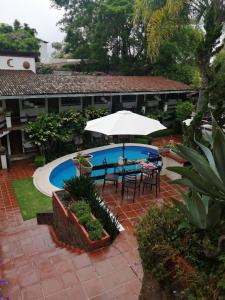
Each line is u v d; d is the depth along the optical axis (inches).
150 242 114.8
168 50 938.7
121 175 345.4
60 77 767.7
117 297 154.0
